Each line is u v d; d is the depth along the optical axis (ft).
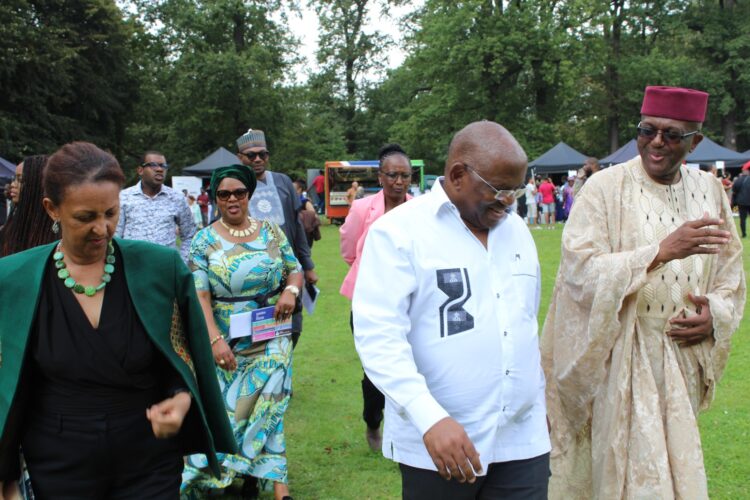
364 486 14.05
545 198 79.51
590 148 157.99
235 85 116.37
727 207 11.12
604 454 10.37
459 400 7.70
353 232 16.11
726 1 143.43
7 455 7.20
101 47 100.32
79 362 7.14
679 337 10.33
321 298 35.17
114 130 108.88
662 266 10.34
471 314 7.73
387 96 152.15
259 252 13.34
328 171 100.32
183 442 8.18
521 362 7.97
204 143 124.26
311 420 17.84
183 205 19.99
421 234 7.79
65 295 7.23
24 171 9.41
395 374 7.29
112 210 7.05
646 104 10.58
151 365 7.59
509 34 113.09
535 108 123.03
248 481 13.82
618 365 10.28
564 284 10.88
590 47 117.91
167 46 120.98
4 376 7.02
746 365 21.15
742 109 144.97
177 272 7.73
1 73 82.79
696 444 10.05
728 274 10.94
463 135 7.77
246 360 13.38
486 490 8.13
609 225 10.75
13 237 9.39
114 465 7.39
